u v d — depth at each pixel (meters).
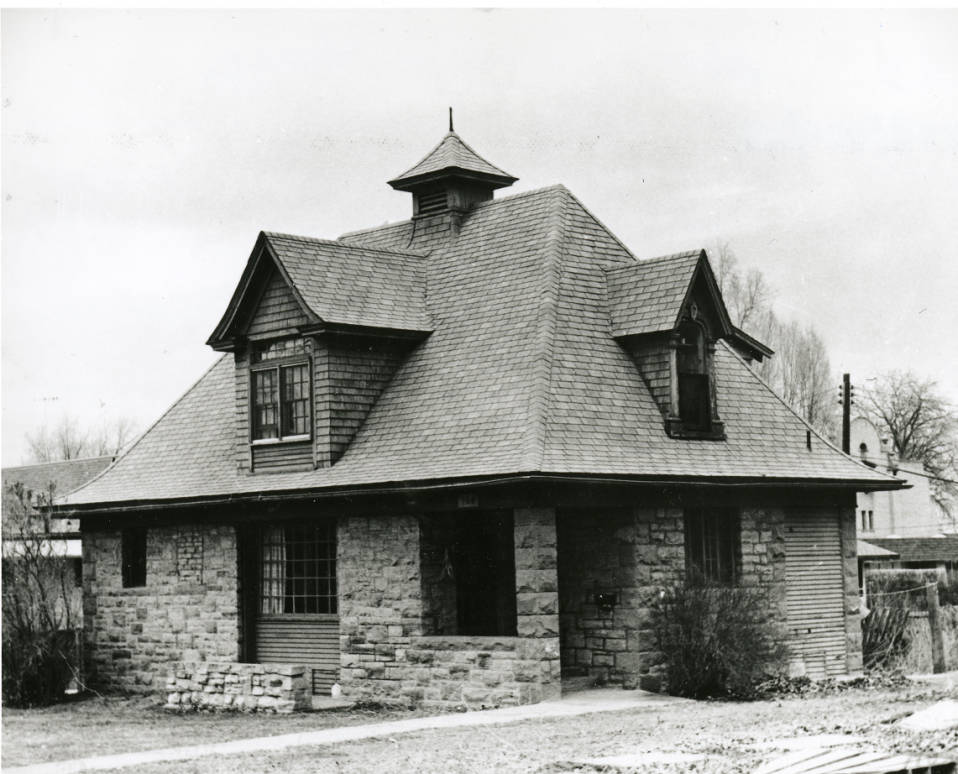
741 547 25.11
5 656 26.72
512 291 25.44
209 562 27.11
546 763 15.59
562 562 24.02
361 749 17.42
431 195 28.80
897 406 69.25
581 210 27.02
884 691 23.42
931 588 29.86
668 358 24.34
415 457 23.56
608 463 22.50
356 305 25.69
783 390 55.19
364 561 24.20
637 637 22.84
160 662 27.84
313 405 25.22
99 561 29.28
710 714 19.94
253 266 26.02
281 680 22.86
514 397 23.17
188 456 28.73
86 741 19.55
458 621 23.81
